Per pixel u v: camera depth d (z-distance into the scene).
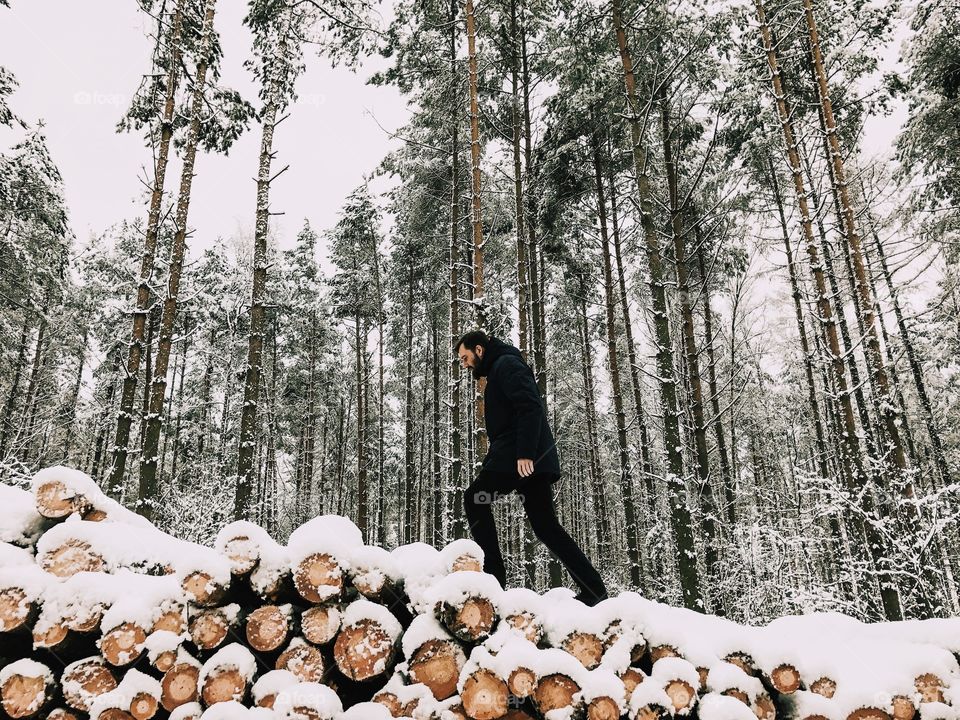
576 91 10.30
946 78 10.93
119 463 7.89
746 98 9.48
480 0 9.75
